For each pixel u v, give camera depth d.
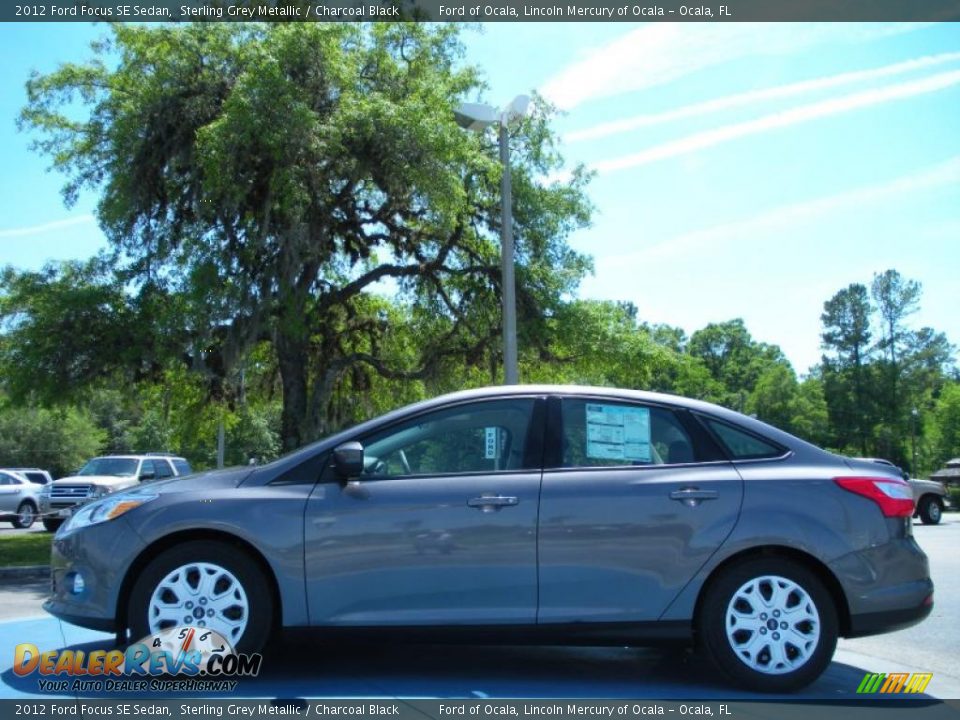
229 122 14.05
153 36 15.27
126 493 5.20
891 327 79.31
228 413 21.78
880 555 4.93
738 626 4.86
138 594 4.83
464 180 17.83
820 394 77.44
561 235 19.86
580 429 5.18
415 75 17.09
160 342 14.79
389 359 21.41
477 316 19.45
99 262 16.12
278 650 5.79
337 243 18.56
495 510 4.89
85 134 17.11
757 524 4.90
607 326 18.98
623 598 4.86
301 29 14.90
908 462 74.75
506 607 4.83
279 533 4.84
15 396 15.33
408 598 4.83
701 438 5.20
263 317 15.51
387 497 4.93
